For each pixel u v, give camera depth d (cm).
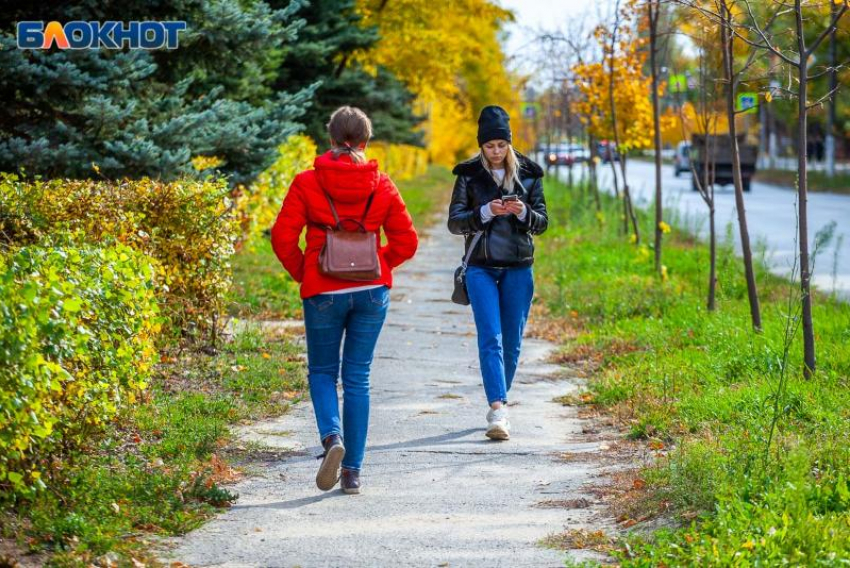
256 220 2684
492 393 1082
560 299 2109
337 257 851
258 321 1805
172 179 1709
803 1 1294
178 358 1378
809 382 1168
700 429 1048
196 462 953
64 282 810
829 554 650
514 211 1066
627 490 861
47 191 1287
